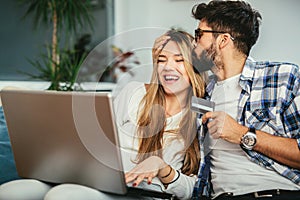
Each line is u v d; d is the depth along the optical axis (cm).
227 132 134
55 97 109
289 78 143
